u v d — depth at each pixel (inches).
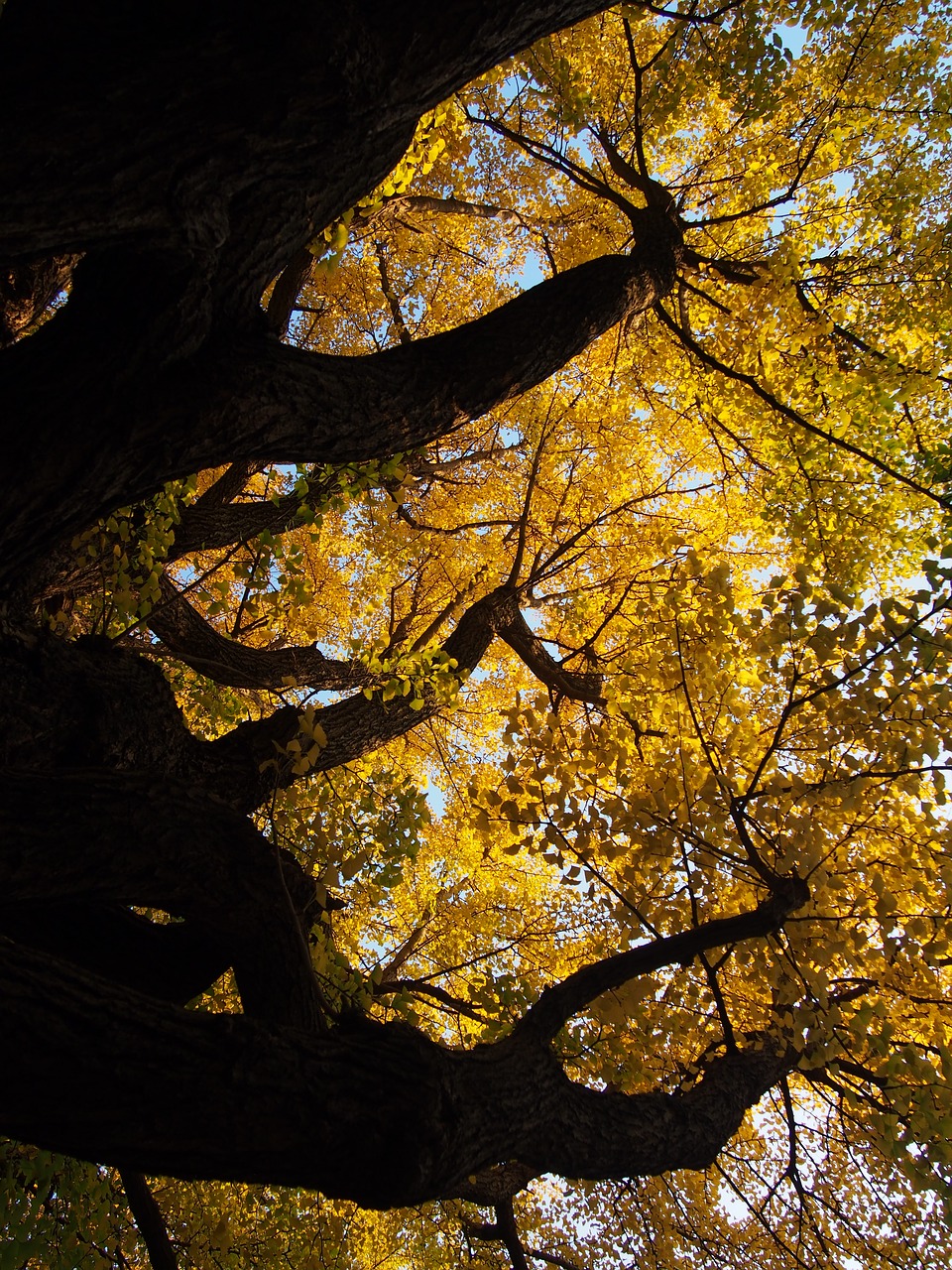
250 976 94.0
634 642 164.9
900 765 100.7
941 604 94.2
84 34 64.1
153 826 89.8
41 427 72.6
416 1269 221.0
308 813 141.3
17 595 107.8
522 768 109.9
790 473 216.7
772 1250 166.4
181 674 189.8
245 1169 63.3
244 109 67.9
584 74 227.5
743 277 196.5
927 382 190.1
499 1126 78.7
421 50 74.7
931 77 193.3
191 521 173.8
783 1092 116.5
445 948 230.8
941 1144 89.9
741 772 115.8
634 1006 99.7
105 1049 58.3
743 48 181.3
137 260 72.4
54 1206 127.7
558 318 131.3
